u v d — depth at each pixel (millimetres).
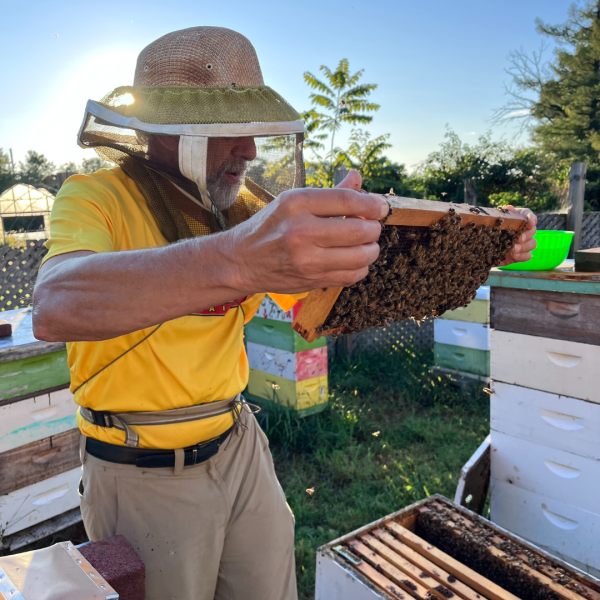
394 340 6297
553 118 23781
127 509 1268
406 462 3619
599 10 22641
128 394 1222
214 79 1098
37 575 825
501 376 2498
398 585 1631
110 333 761
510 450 2518
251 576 1461
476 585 1602
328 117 11055
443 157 17750
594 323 2119
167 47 1095
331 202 609
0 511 2377
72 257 909
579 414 2227
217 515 1335
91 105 1062
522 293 2354
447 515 2012
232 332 1346
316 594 1812
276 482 1569
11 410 2365
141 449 1259
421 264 1064
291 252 615
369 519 2936
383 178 14312
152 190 1146
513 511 2543
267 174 1226
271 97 1127
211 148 1065
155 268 714
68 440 2598
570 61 22891
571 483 2295
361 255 622
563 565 1718
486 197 17016
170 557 1276
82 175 1144
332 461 3623
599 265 2182
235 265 671
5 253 5062
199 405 1298
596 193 17109
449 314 5074
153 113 1015
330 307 1001
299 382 4121
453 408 4609
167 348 1202
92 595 792
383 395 4977
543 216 7297
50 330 777
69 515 2670
